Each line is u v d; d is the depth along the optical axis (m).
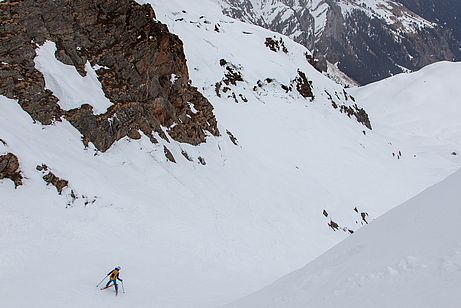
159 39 35.53
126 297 17.00
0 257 17.58
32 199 21.44
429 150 91.56
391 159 68.06
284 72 65.94
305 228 35.69
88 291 16.70
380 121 114.75
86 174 24.88
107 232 22.56
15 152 22.31
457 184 11.09
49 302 15.15
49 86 27.31
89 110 28.22
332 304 8.85
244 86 59.06
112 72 31.45
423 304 7.03
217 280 21.84
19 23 27.42
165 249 23.53
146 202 26.09
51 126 26.14
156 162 30.33
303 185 43.16
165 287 19.11
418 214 10.88
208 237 26.56
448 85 130.62
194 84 53.56
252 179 38.81
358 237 12.28
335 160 53.38
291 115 58.84
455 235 8.69
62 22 29.72
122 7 33.41
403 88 134.00
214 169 35.94
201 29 67.06
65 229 21.16
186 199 29.12
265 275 25.14
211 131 40.00
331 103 71.69
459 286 6.96
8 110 24.55
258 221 32.38
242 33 73.88
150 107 33.09
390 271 8.80
